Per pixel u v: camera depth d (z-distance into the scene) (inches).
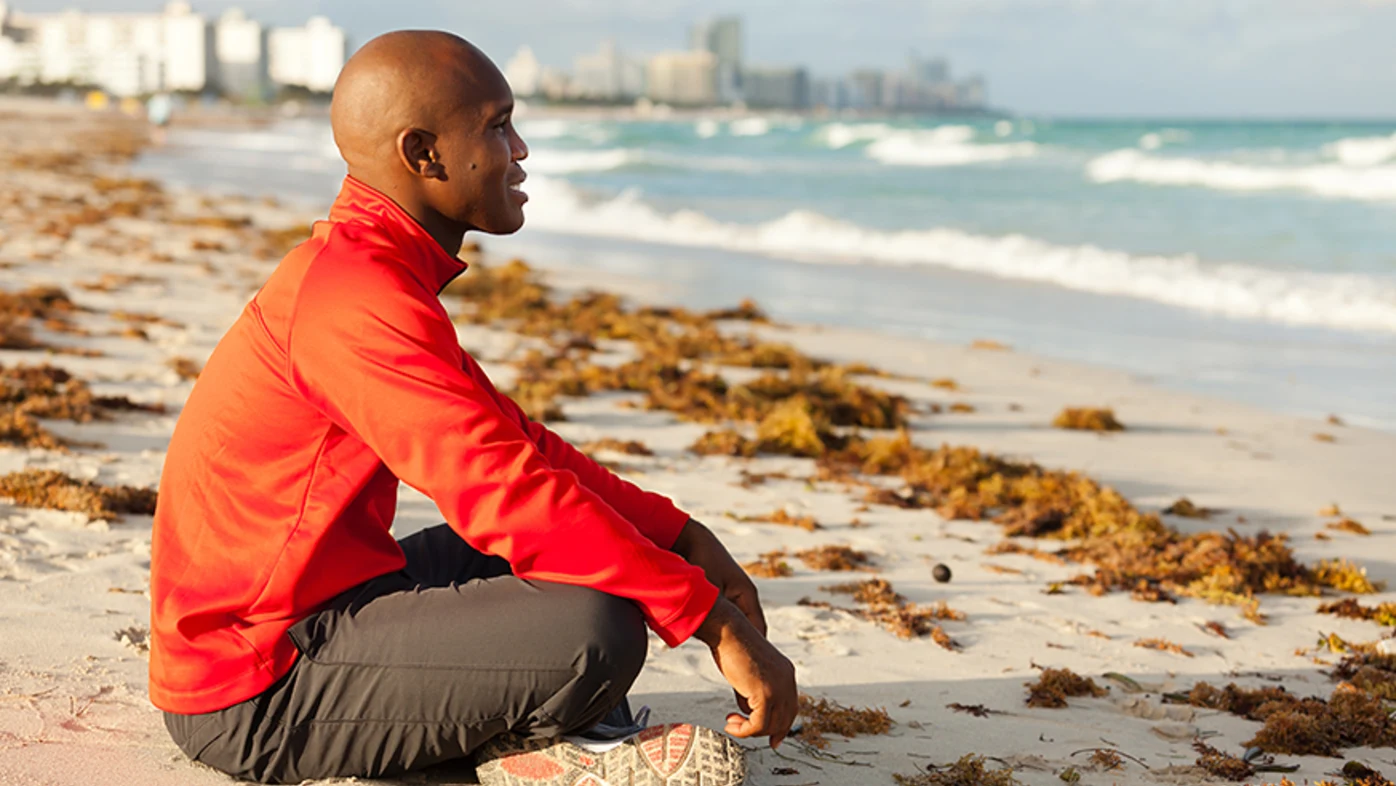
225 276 504.7
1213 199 1029.2
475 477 80.3
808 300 561.0
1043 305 550.0
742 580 100.8
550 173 1505.9
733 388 319.6
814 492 243.6
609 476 102.1
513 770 92.0
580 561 82.8
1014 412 339.9
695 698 129.4
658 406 315.3
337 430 86.3
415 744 91.2
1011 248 705.6
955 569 195.6
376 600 90.4
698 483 243.0
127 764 100.1
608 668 87.2
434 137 84.7
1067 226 837.2
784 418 281.9
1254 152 1552.7
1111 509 232.5
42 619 136.6
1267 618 180.7
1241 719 136.8
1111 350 446.9
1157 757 122.9
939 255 706.2
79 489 187.8
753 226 838.5
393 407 80.4
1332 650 165.3
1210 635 169.8
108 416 253.6
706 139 2711.6
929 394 360.2
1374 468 285.4
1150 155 1546.5
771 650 86.0
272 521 87.4
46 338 336.8
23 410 243.9
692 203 1059.3
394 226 86.4
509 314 459.8
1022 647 158.7
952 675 145.4
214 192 1052.5
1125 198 1051.3
